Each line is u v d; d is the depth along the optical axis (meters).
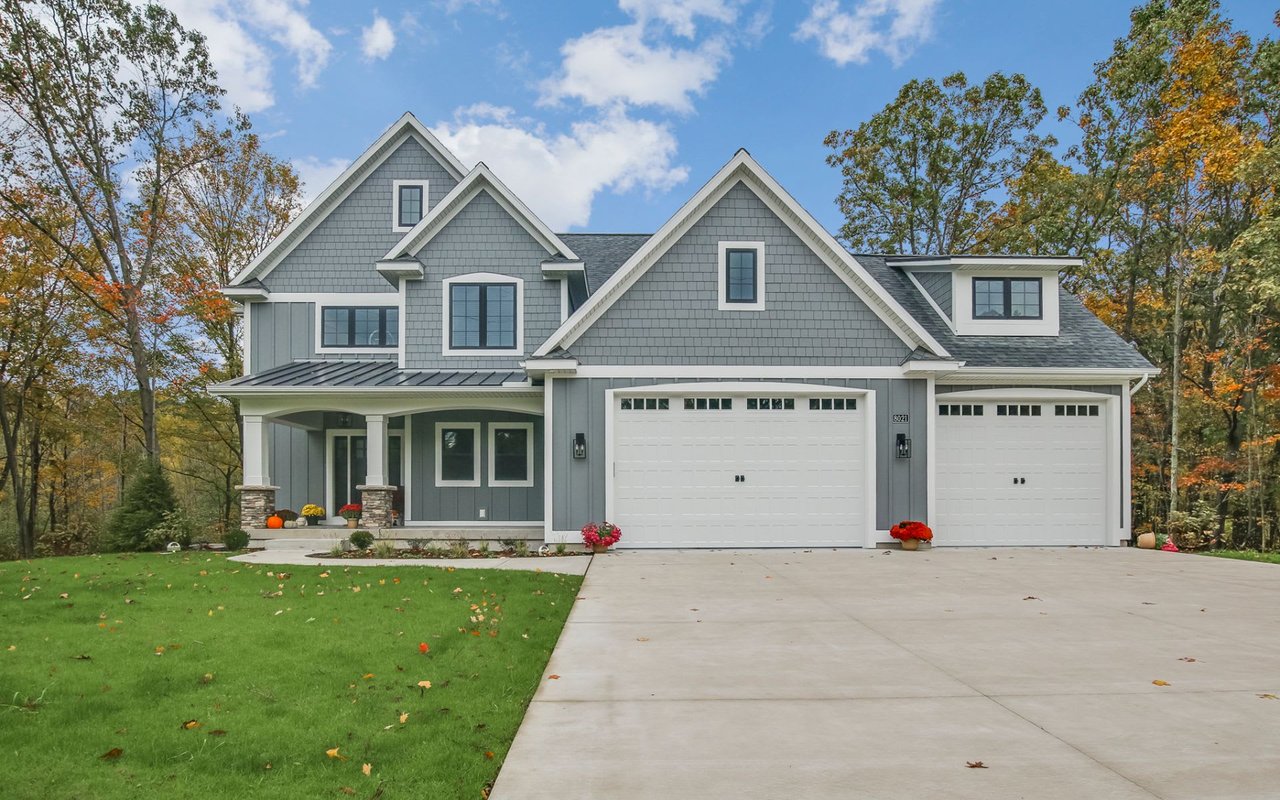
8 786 3.99
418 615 8.20
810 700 5.52
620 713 5.23
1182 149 21.44
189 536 16.38
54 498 31.17
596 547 14.02
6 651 6.63
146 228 22.59
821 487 14.59
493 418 18.31
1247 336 24.39
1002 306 16.70
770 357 14.61
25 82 19.67
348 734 4.72
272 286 19.09
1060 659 6.62
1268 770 4.28
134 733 4.73
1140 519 27.44
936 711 5.27
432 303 17.84
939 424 15.17
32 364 24.33
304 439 18.92
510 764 4.36
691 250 14.66
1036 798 3.92
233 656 6.48
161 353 24.80
